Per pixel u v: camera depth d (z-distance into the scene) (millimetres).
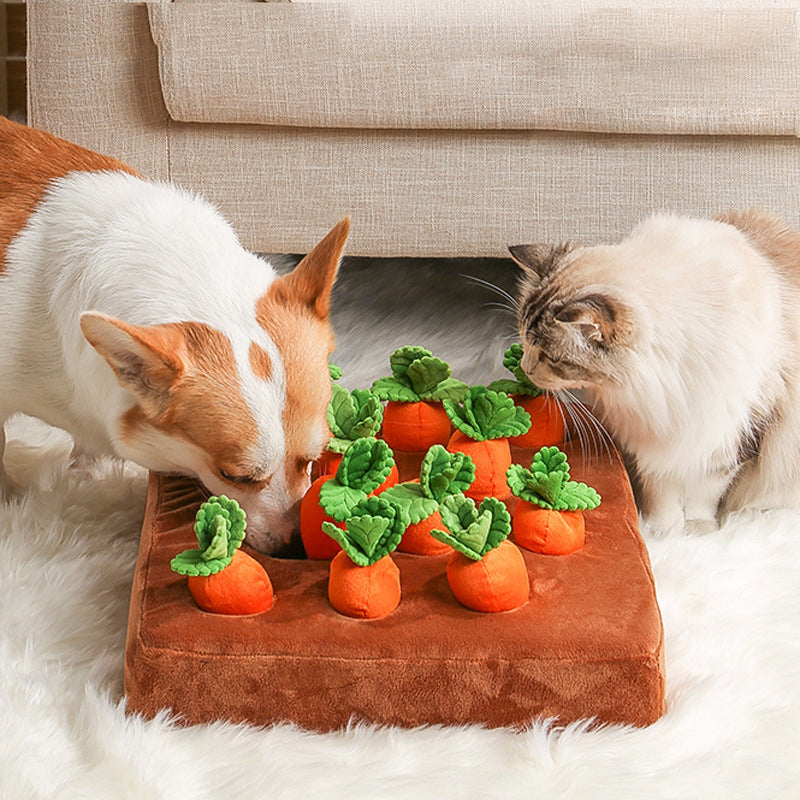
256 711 1472
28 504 1998
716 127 2529
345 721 1479
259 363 1598
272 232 2701
